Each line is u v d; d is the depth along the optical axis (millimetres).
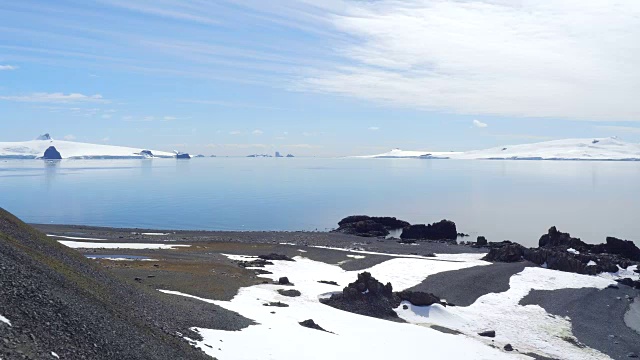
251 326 40406
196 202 195375
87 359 20969
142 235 106938
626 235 133250
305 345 37625
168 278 57250
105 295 31875
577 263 80562
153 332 29375
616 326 56750
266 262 78438
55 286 26016
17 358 17609
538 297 65688
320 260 84688
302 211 174500
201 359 28875
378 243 109438
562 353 47500
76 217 148000
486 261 88938
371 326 48125
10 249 27719
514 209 191125
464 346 45375
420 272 76312
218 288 55781
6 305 20969
